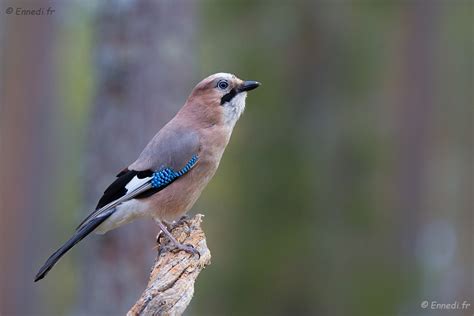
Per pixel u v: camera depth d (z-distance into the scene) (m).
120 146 10.05
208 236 16.38
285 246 16.55
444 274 19.06
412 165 18.80
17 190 15.53
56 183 17.97
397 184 18.69
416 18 18.62
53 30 15.93
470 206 20.19
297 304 16.61
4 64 15.66
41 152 15.89
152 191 7.34
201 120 7.65
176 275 5.98
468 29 18.98
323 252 16.89
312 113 16.97
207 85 7.69
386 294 17.27
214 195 16.47
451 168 20.52
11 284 15.45
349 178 17.22
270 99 16.64
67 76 18.28
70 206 18.95
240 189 16.62
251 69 16.47
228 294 16.31
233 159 16.53
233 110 7.78
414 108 18.81
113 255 9.91
